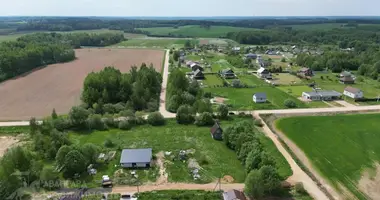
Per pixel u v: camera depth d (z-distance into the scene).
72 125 76.12
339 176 54.94
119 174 54.75
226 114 82.69
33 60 152.62
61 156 54.50
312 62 155.25
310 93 101.88
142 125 78.19
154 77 107.50
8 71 132.00
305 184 52.09
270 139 70.00
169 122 80.12
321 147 66.00
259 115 85.12
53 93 107.94
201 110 82.56
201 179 53.28
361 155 62.31
